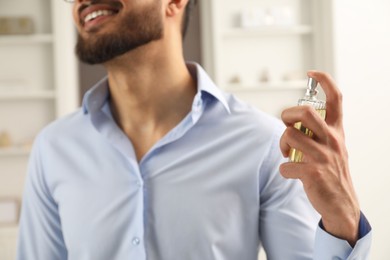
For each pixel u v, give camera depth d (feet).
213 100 3.67
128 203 3.49
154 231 3.43
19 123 12.03
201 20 12.59
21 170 12.01
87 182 3.59
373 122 12.32
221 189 3.47
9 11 11.94
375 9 12.25
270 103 12.59
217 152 3.53
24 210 3.87
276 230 3.49
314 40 12.41
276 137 3.57
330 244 2.86
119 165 3.56
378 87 12.32
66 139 3.74
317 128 2.74
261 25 12.22
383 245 12.30
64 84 11.82
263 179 3.53
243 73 12.48
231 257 3.45
